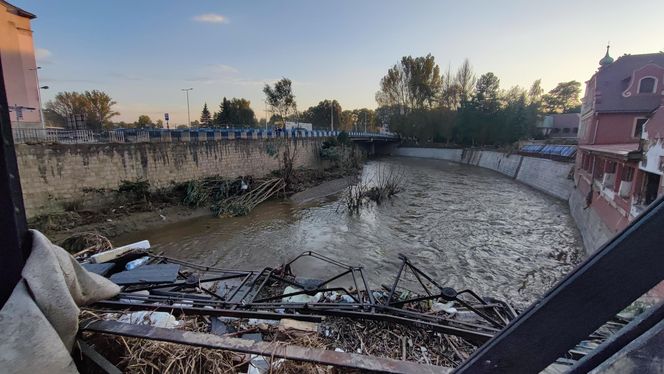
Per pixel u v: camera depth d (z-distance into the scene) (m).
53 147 14.41
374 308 3.99
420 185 26.27
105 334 1.95
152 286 4.64
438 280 10.12
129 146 17.02
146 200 16.92
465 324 3.58
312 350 1.72
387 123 60.12
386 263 11.38
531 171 26.67
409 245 13.16
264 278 5.79
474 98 45.22
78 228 14.02
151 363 2.00
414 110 53.88
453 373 1.11
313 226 15.80
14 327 1.30
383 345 3.26
